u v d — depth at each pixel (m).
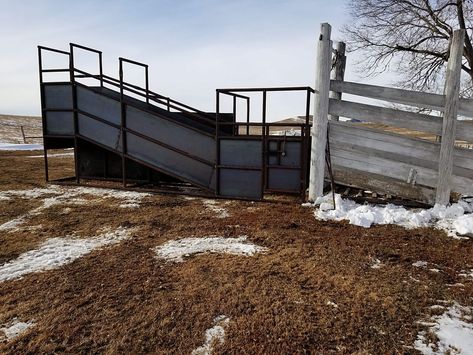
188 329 2.08
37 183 7.33
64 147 7.71
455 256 3.29
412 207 5.08
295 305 2.34
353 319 2.18
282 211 4.93
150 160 6.18
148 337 2.00
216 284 2.64
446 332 2.05
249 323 2.13
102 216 4.70
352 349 1.89
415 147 4.98
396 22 17.89
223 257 3.20
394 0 17.48
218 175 5.61
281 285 2.63
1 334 2.04
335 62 5.83
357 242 3.64
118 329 2.08
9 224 4.32
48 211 4.98
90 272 2.88
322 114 5.09
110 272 2.88
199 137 5.80
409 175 5.04
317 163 5.22
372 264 3.08
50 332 2.05
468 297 2.48
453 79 4.61
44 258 3.19
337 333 2.03
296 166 5.34
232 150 5.48
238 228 4.12
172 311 2.27
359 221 4.27
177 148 5.95
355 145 5.30
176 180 7.60
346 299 2.43
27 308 2.31
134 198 5.86
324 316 2.21
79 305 2.35
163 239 3.73
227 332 2.04
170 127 5.96
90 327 2.10
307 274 2.83
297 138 5.30
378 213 4.54
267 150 5.44
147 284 2.65
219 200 5.69
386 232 4.00
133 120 6.18
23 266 3.00
